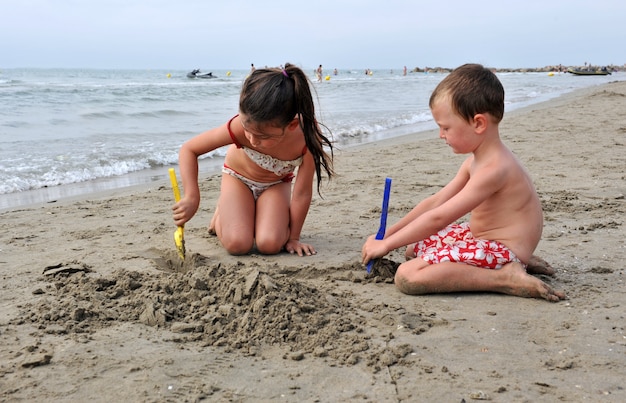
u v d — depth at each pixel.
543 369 2.21
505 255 3.01
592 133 9.70
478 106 2.90
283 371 2.22
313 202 5.38
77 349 2.38
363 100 21.36
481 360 2.29
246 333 2.51
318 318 2.62
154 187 6.70
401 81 42.59
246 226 3.85
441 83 3.03
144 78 52.38
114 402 1.98
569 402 1.98
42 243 4.14
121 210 5.35
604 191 5.42
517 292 2.97
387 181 3.23
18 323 2.63
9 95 17.34
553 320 2.67
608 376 2.15
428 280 2.97
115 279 3.17
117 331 2.56
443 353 2.35
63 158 8.20
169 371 2.20
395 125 13.70
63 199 6.01
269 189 4.07
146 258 3.74
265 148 3.66
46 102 15.96
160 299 2.82
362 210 5.05
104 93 20.22
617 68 108.31
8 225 4.76
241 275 2.92
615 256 3.60
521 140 9.02
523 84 37.03
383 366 2.25
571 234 4.08
